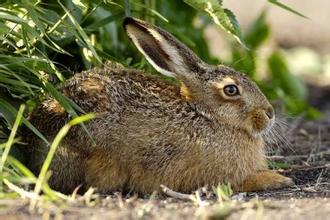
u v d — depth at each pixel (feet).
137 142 33.94
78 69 38.63
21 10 35.40
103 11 41.16
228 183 34.24
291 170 38.73
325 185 35.22
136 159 33.94
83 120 32.24
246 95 35.94
